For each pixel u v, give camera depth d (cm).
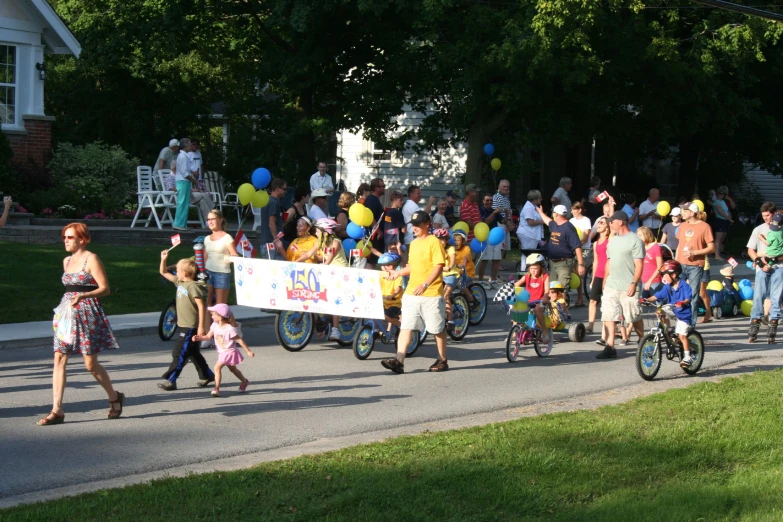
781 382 1084
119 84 3769
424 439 786
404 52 2606
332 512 582
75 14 3994
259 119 3556
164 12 2991
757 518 608
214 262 1317
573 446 768
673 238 1706
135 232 2161
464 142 3141
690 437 808
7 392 1000
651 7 2519
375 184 1633
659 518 597
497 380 1138
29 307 1486
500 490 639
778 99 3225
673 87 2730
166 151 2361
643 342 1135
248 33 3162
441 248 1169
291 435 835
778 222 1459
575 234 1564
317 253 1355
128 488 627
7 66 2530
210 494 610
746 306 1844
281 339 1299
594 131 2883
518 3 2438
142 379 1089
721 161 4028
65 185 2434
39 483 675
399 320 1281
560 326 1423
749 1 2553
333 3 2531
